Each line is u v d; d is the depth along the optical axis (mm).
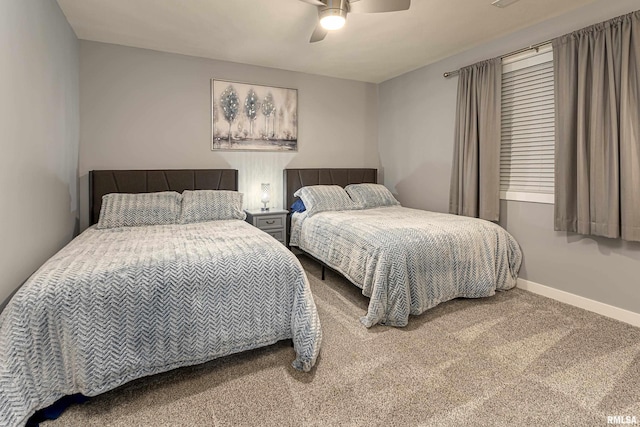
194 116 3711
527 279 3107
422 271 2463
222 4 2529
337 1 2197
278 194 4262
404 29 3004
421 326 2377
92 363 1503
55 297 1442
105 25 2881
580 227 2582
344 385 1728
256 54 3625
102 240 2268
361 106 4762
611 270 2531
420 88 4145
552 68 2854
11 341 1333
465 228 2766
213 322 1755
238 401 1609
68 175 2787
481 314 2576
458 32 3074
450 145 3787
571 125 2619
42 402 1424
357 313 2596
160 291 1642
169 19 2775
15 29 1716
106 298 1533
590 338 2205
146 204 3018
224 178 3773
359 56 3707
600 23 2426
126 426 1452
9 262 1643
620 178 2354
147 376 1788
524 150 3102
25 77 1848
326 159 4551
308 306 1915
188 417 1506
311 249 3438
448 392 1671
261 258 1908
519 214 3146
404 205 4484
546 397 1631
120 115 3369
